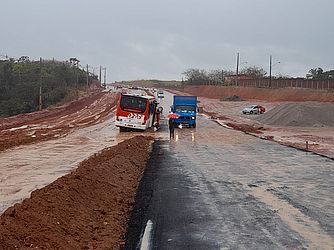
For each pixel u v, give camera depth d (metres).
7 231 8.15
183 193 14.44
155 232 9.97
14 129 39.75
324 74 135.00
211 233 9.91
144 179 17.17
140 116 39.16
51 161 20.67
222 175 18.23
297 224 10.73
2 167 18.81
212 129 46.03
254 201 13.28
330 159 24.09
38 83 78.38
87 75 132.75
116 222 10.81
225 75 178.50
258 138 36.88
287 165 21.53
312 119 53.34
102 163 17.81
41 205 10.30
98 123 48.94
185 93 149.88
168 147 29.27
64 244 8.65
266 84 121.94
